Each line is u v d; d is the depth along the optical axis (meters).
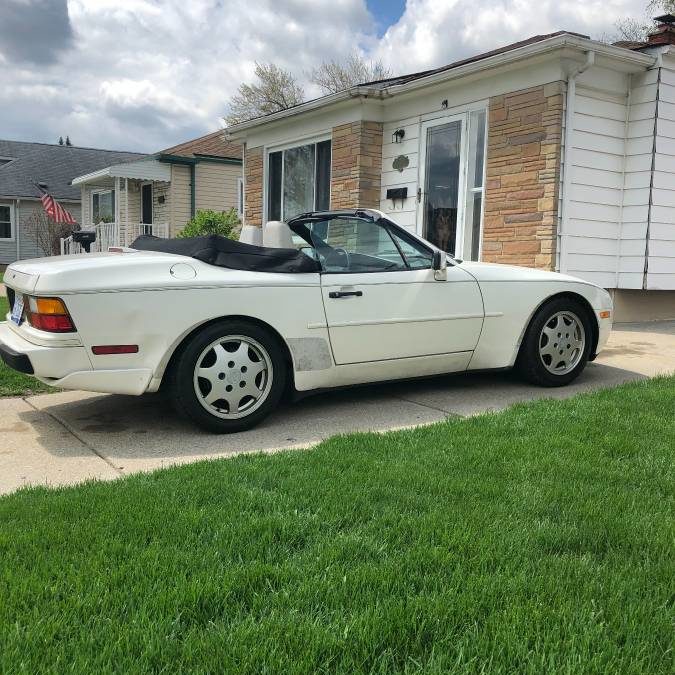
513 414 4.41
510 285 5.31
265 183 13.51
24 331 4.18
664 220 8.91
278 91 39.94
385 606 2.06
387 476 3.21
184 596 2.10
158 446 4.12
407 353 4.93
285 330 4.44
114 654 1.83
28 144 32.97
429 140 10.32
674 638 1.93
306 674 1.78
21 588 2.14
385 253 4.98
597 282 8.98
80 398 5.30
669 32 8.58
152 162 20.55
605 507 2.84
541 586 2.19
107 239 21.97
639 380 5.45
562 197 8.47
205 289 4.18
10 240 29.88
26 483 3.44
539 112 8.50
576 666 1.79
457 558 2.38
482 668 1.79
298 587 2.20
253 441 4.23
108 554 2.40
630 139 8.91
